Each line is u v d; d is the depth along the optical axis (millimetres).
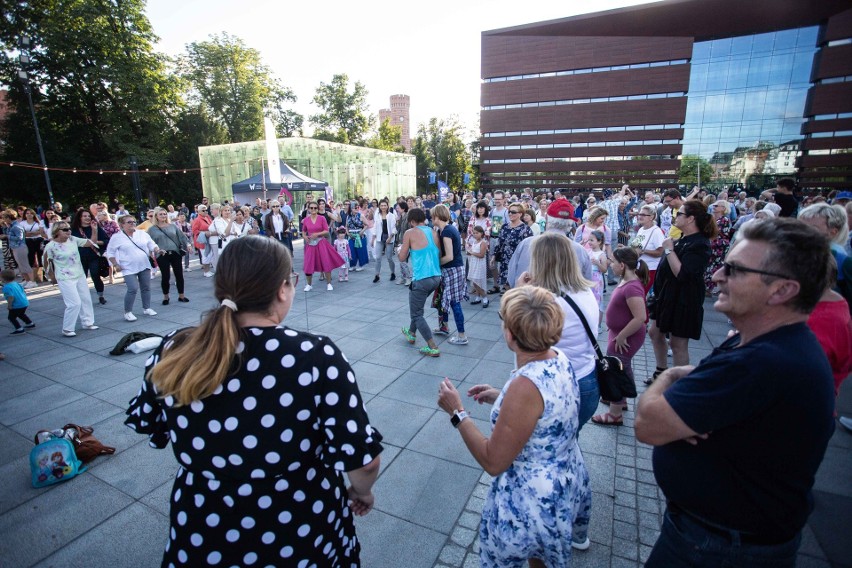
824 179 34688
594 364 2260
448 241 5207
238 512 1117
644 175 39125
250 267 1125
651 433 1196
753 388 1029
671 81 37562
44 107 26391
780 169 36281
